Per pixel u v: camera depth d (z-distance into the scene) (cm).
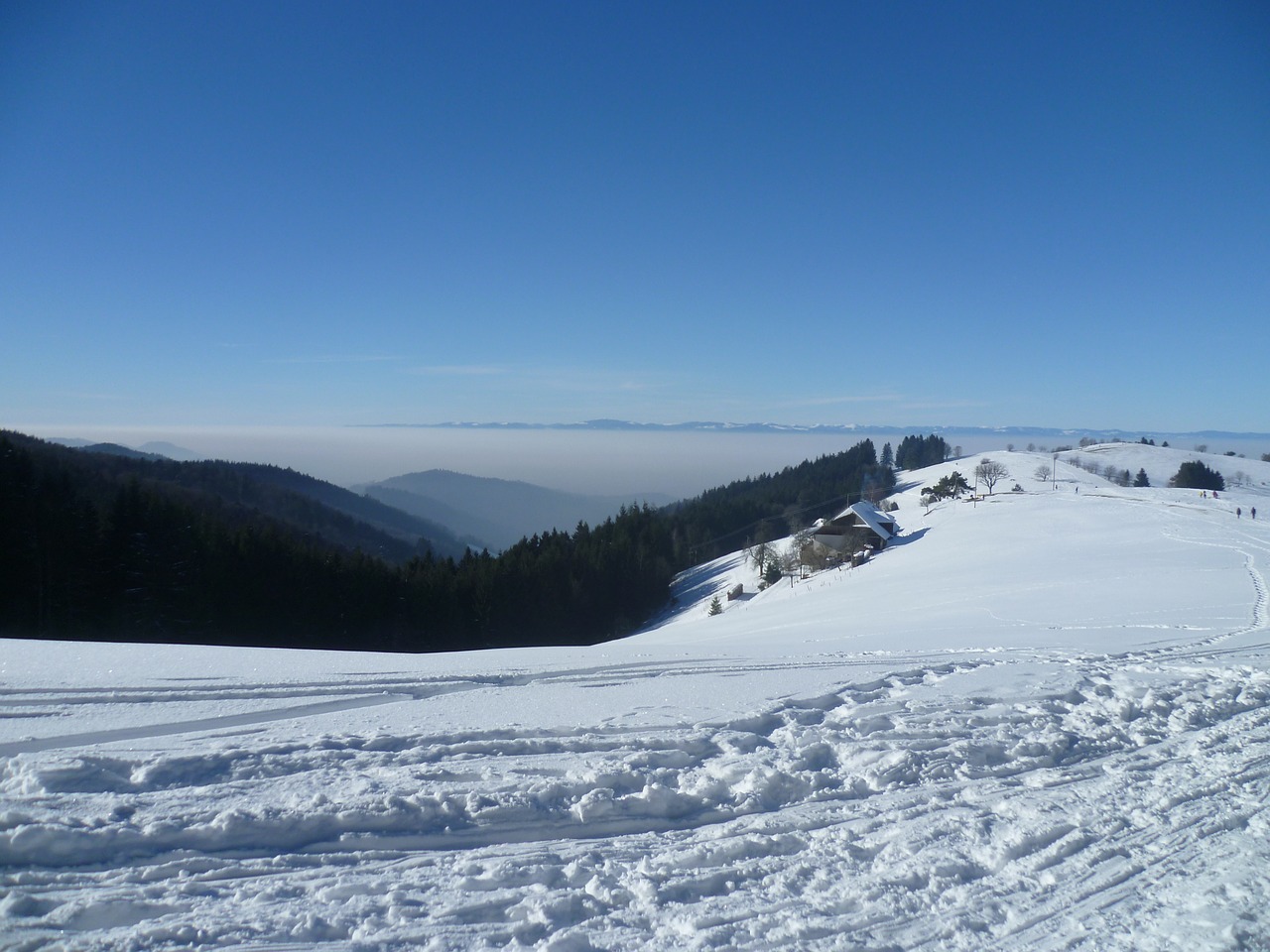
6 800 461
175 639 3688
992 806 547
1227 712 799
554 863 444
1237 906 414
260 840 446
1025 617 1845
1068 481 9075
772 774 566
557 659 1013
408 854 448
